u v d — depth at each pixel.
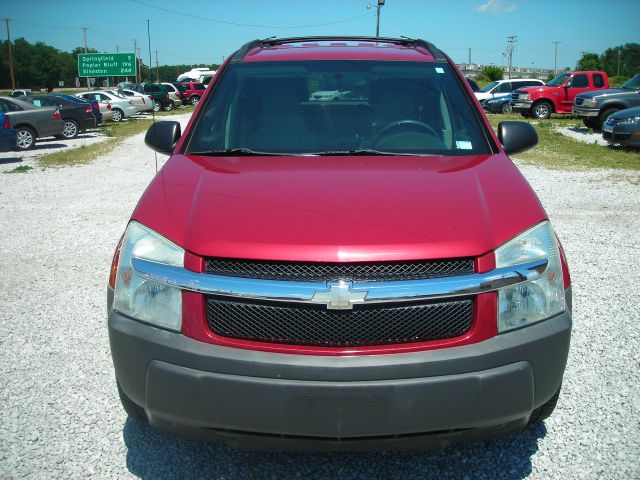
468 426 2.21
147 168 12.46
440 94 3.54
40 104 19.83
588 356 3.67
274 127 3.37
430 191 2.59
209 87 3.64
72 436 2.95
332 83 3.58
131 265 2.38
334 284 2.17
